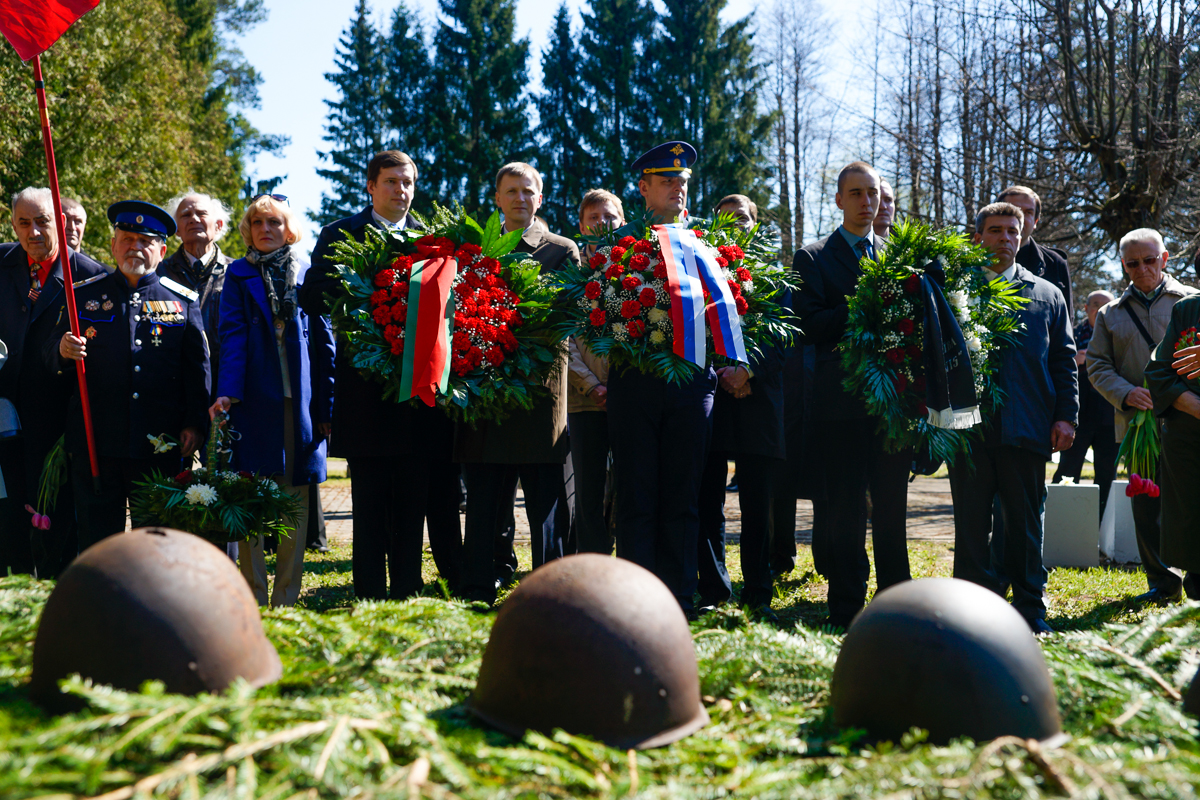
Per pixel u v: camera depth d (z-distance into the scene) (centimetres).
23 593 261
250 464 430
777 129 3216
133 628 194
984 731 192
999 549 520
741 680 235
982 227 489
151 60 2231
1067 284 591
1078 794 158
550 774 170
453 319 405
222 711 175
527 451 436
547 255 495
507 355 421
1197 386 443
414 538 441
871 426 429
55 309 486
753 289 428
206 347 475
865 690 203
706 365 421
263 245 459
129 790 151
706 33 3441
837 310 438
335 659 232
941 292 420
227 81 3716
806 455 497
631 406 414
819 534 493
